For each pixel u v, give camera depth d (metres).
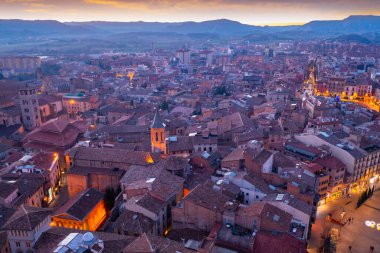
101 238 87.31
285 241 88.06
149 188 109.62
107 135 181.62
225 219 96.56
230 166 132.00
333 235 113.12
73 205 109.69
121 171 135.50
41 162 143.62
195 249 87.62
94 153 140.12
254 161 126.75
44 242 88.31
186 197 102.06
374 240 111.75
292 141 155.88
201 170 135.88
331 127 184.12
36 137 172.75
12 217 92.50
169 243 83.69
